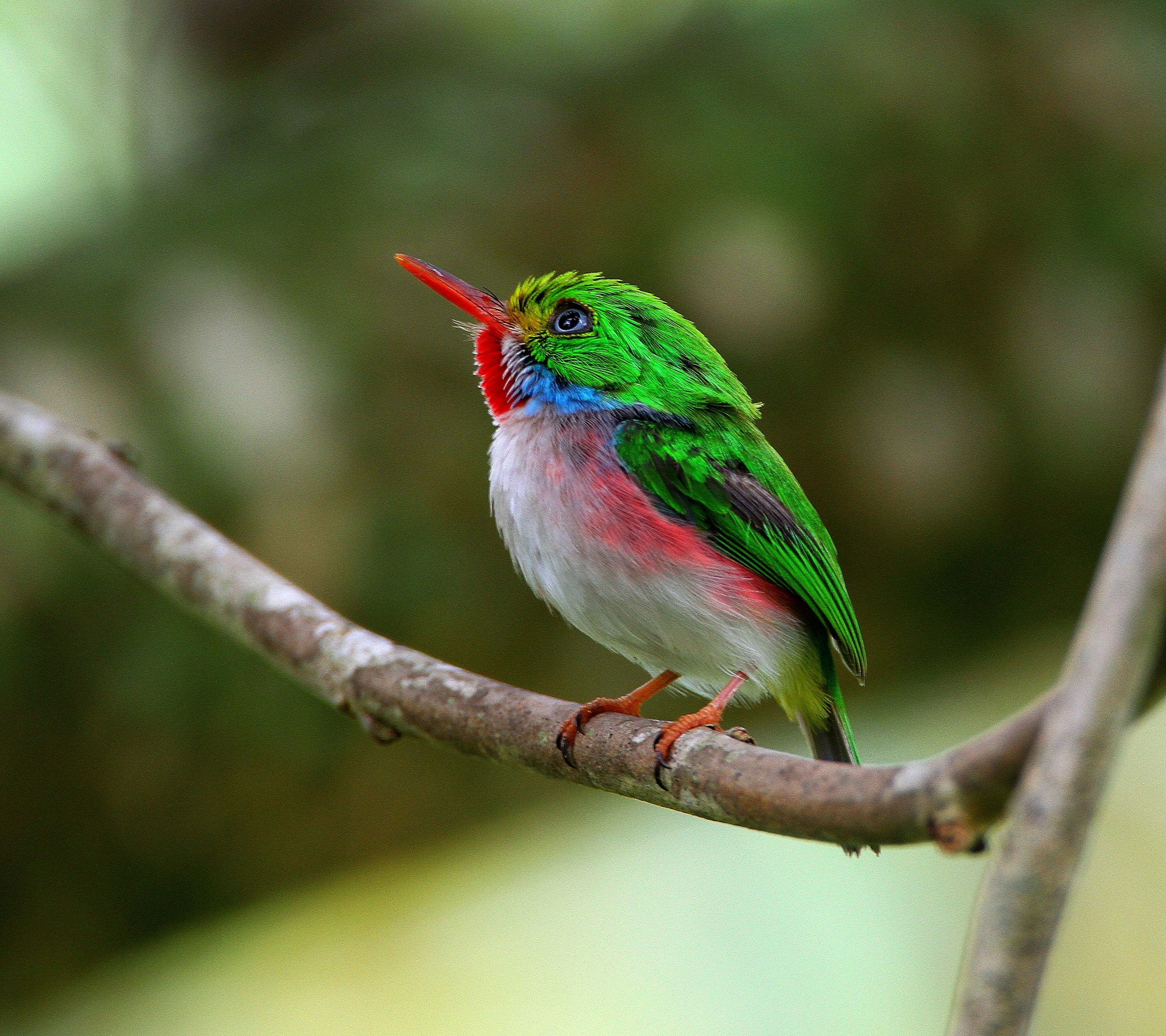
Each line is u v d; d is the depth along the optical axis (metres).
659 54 10.45
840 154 9.73
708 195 9.52
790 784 4.12
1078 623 10.74
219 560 6.43
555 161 9.66
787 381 9.41
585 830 12.21
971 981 2.89
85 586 8.30
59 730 8.33
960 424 9.60
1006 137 9.95
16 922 8.62
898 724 12.13
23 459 7.21
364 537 8.73
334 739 8.64
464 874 12.52
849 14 10.34
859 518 9.63
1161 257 9.94
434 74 10.53
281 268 9.10
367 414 8.80
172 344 8.80
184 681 8.38
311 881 9.31
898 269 9.62
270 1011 11.95
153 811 8.58
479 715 5.37
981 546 9.87
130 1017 9.97
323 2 11.39
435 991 12.52
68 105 11.95
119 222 9.80
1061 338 9.77
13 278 9.36
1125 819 13.09
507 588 8.90
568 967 12.74
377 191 9.45
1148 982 12.59
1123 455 9.87
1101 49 10.23
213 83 11.79
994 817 3.43
